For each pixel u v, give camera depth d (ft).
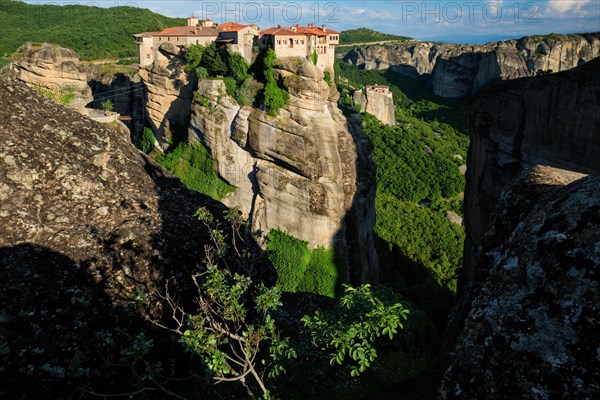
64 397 30.53
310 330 35.88
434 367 29.30
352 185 147.13
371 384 35.58
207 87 164.45
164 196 51.29
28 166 44.24
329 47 177.47
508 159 94.68
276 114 146.20
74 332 33.32
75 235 39.73
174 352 37.01
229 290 32.65
